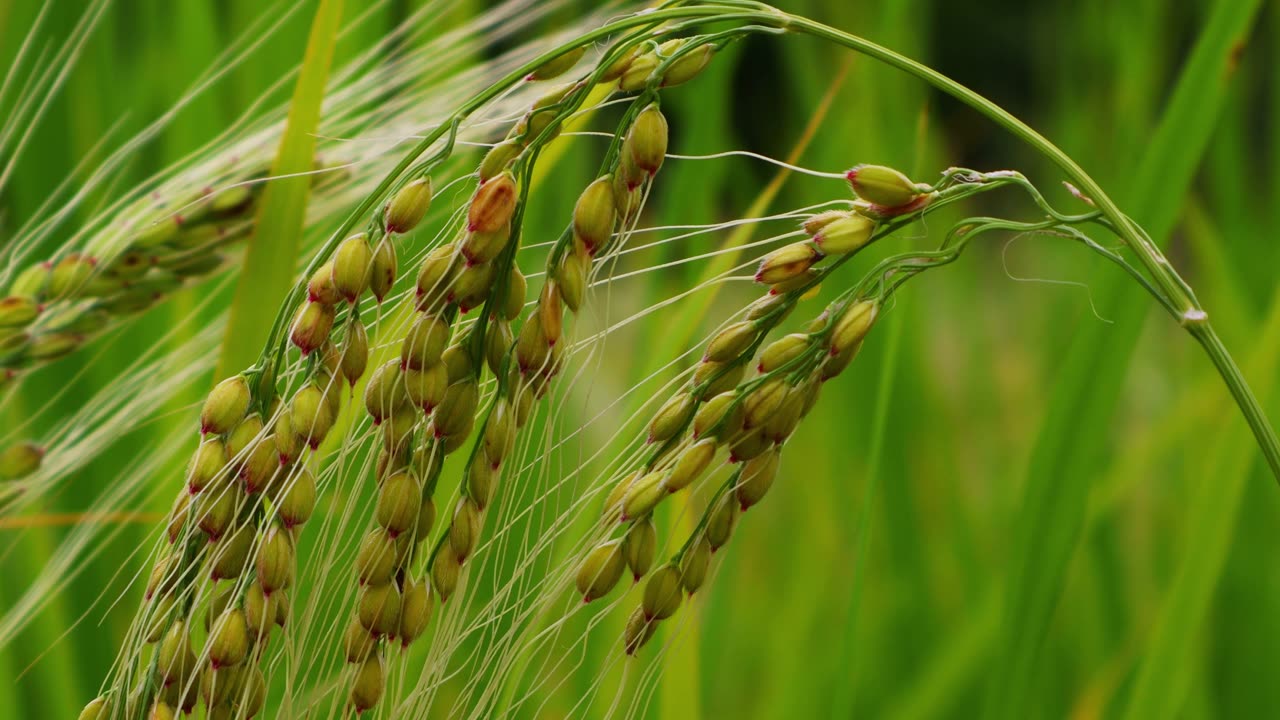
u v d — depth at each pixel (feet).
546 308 1.73
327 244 1.73
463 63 2.32
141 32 2.87
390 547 1.75
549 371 1.74
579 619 2.19
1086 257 3.64
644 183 1.74
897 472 2.98
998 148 9.74
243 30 2.65
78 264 2.00
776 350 1.75
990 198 8.92
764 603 3.22
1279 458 1.77
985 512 3.44
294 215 1.95
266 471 1.73
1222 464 2.09
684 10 1.73
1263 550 2.76
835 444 3.01
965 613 2.91
